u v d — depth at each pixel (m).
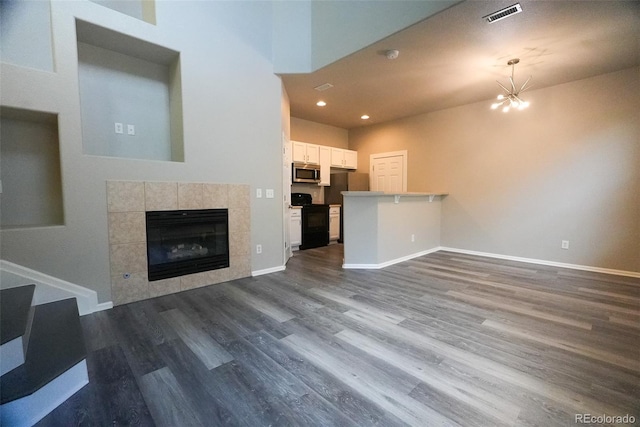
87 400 1.49
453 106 5.32
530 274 3.85
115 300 2.78
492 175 4.93
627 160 3.74
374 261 4.21
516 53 3.30
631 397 1.51
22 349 1.52
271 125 3.92
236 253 3.64
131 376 1.69
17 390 1.32
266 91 3.84
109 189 2.72
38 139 2.70
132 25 2.79
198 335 2.19
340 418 1.38
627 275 3.77
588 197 4.04
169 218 3.08
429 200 5.30
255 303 2.84
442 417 1.38
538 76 3.94
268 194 3.94
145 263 2.95
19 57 2.55
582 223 4.10
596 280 3.57
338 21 3.46
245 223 3.71
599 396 1.52
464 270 4.07
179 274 3.18
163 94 3.42
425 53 3.31
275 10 3.88
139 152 3.28
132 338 2.15
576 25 2.72
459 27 2.79
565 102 4.18
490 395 1.53
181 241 3.25
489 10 2.52
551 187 4.34
